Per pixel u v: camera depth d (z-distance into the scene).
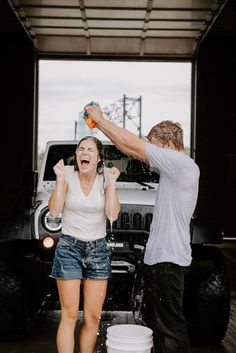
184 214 2.88
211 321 4.39
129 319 5.20
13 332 4.43
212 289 4.39
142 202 4.44
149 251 2.90
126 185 5.15
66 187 3.33
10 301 4.36
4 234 4.32
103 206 3.32
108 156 5.23
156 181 5.22
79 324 5.07
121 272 4.27
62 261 3.30
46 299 4.90
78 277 3.31
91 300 3.37
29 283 4.52
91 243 3.34
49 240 4.31
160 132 3.02
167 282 2.84
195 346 4.48
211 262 4.52
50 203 3.34
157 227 2.90
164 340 2.84
